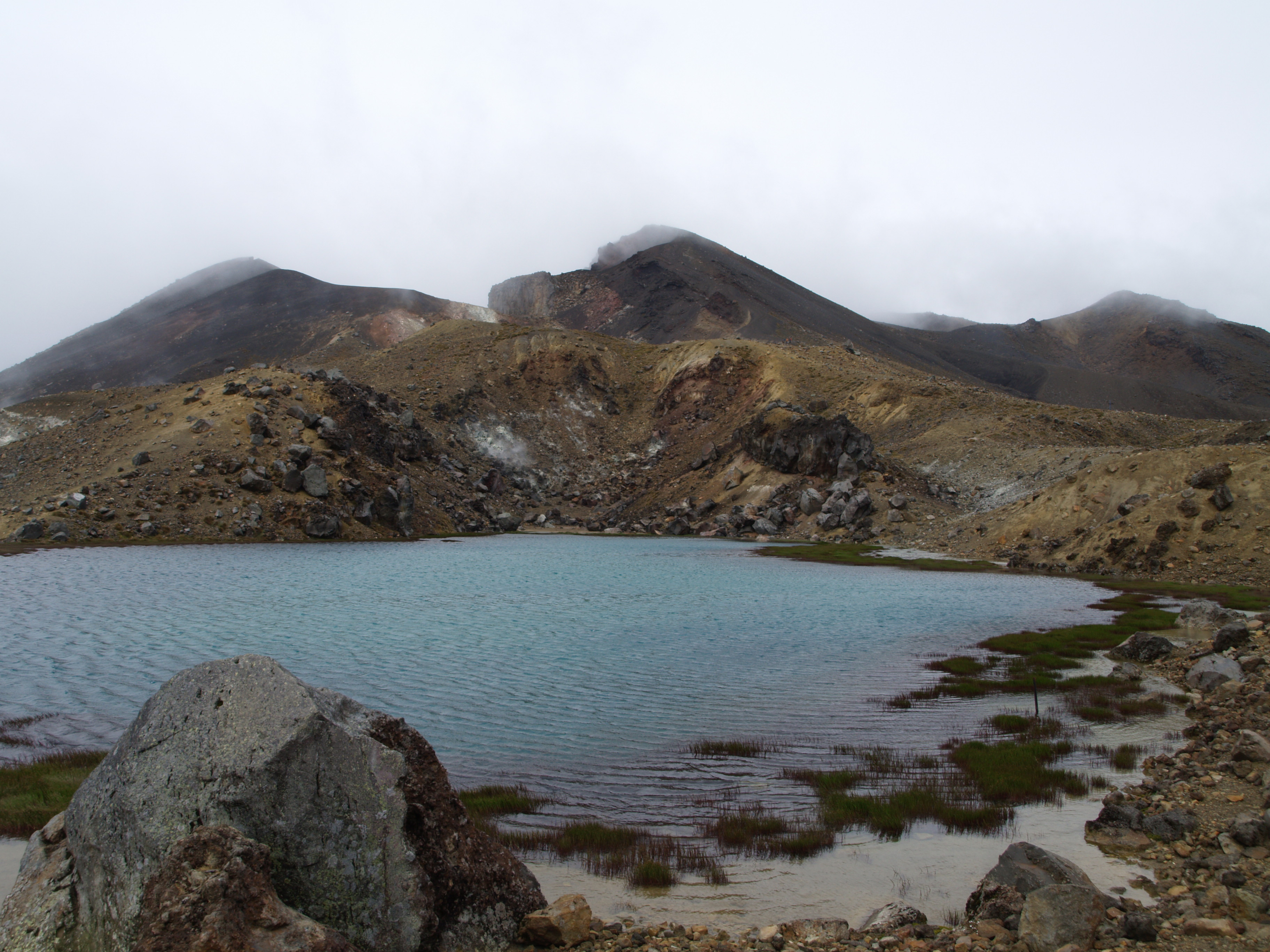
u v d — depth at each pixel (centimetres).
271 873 704
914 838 1241
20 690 2358
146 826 734
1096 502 6906
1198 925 833
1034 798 1395
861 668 2705
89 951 718
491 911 851
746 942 861
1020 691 2330
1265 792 1262
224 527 8381
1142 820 1227
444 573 6119
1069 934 812
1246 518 5653
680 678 2531
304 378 11131
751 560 7625
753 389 17000
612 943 853
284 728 761
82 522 7981
